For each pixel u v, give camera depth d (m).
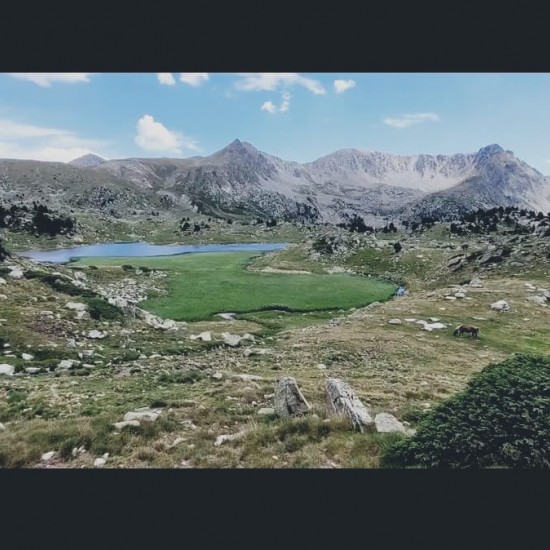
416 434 9.95
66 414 16.28
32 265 44.41
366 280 85.00
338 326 42.22
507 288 59.47
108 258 118.69
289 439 11.75
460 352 33.22
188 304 55.84
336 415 13.62
